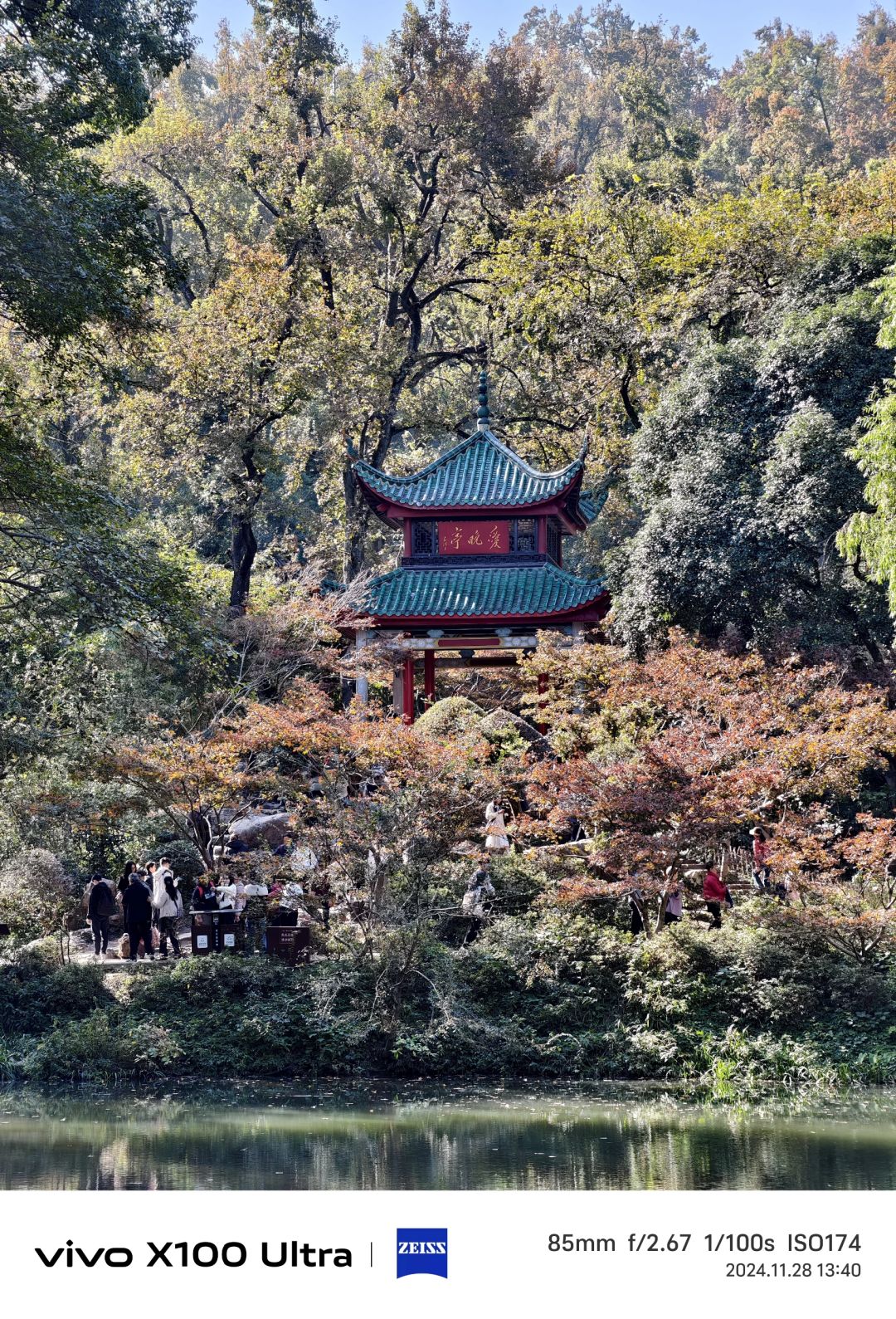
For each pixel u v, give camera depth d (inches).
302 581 1215.6
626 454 1656.0
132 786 1008.9
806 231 1408.7
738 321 1499.8
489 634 1275.8
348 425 1685.5
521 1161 567.8
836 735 858.1
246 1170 556.1
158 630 864.3
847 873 1128.8
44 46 862.5
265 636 1065.5
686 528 1192.8
